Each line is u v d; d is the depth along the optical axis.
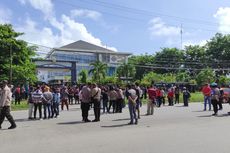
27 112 26.75
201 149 9.99
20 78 48.16
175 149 10.01
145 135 12.79
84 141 11.62
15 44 48.09
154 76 88.94
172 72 111.38
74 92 36.12
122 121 18.16
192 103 37.62
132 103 16.73
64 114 23.39
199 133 13.20
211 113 22.78
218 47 106.56
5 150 10.23
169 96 33.62
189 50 110.88
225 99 33.88
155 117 20.08
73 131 14.34
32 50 51.97
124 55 119.56
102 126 15.98
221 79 84.00
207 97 25.78
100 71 86.25
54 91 20.91
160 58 113.44
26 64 50.31
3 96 15.33
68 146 10.73
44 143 11.39
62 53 112.00
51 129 15.15
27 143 11.45
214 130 14.05
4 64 47.41
